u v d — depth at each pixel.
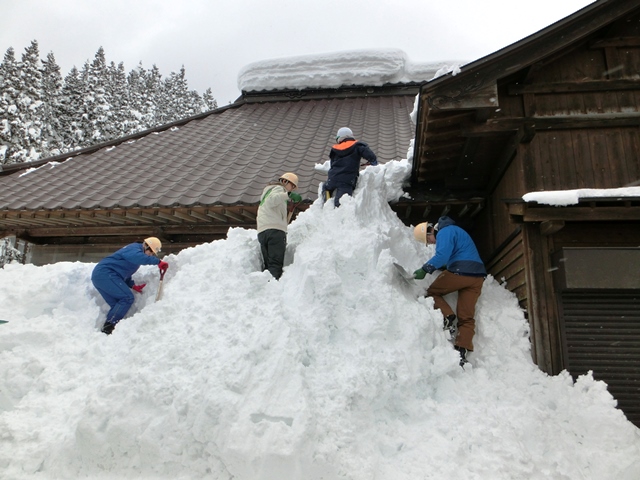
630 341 4.12
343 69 12.06
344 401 3.10
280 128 10.03
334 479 2.73
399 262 4.64
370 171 5.29
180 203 6.21
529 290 4.24
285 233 4.71
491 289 4.75
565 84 4.47
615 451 3.31
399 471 2.92
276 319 3.53
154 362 3.46
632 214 3.98
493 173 5.20
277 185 4.95
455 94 4.12
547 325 4.16
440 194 5.46
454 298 4.62
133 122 30.20
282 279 4.26
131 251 4.77
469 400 3.60
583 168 4.32
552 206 4.04
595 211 4.02
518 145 4.38
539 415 3.45
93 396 3.25
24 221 6.95
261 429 2.83
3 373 3.86
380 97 12.02
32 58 25.06
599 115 4.35
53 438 3.26
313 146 8.52
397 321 3.80
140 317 4.22
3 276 5.29
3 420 3.37
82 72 32.88
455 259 4.32
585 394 3.71
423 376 3.61
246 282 4.11
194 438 3.00
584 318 4.18
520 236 4.43
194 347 3.53
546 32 4.12
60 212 6.59
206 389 3.13
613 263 4.13
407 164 5.36
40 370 3.95
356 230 4.40
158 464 3.00
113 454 3.07
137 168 8.19
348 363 3.44
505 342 4.18
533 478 2.97
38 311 4.80
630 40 4.48
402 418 3.36
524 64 4.19
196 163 8.13
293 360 3.23
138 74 39.62
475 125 4.38
